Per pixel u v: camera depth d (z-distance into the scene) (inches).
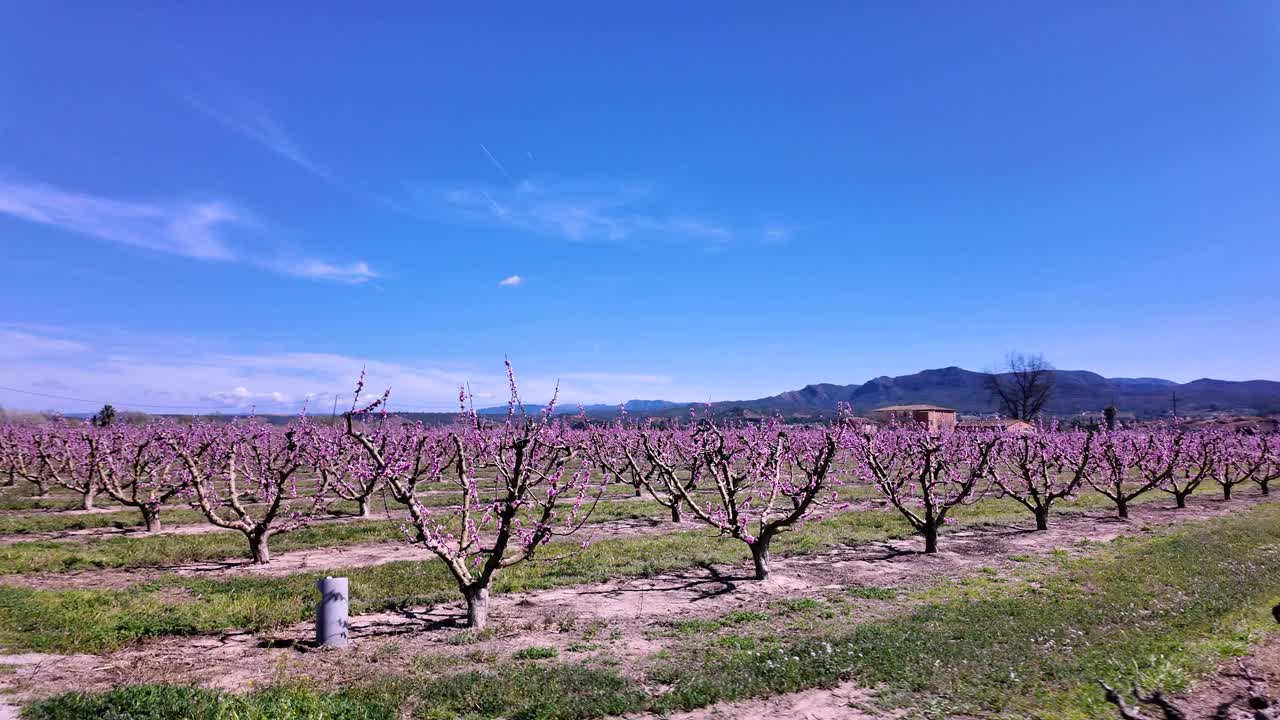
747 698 296.0
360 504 946.1
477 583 422.6
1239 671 309.1
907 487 792.9
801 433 1035.3
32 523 854.5
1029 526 856.9
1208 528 792.9
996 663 320.5
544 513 451.5
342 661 350.0
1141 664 315.9
